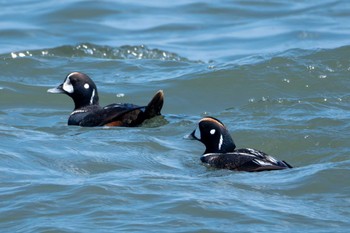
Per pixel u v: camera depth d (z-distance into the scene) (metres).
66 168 14.41
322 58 21.45
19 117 18.89
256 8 30.48
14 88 20.73
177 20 29.31
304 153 15.84
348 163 14.09
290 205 12.58
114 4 30.62
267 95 19.92
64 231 11.61
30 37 27.36
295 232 11.62
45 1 30.95
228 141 15.55
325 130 16.70
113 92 20.53
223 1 31.22
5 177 13.70
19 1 31.22
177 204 12.45
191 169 14.76
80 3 30.38
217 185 13.38
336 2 30.77
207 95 20.22
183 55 25.59
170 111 19.52
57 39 27.34
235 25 28.83
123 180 13.50
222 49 26.34
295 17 29.31
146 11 30.31
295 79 20.47
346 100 19.03
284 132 16.67
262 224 11.87
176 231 11.62
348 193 13.08
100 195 12.78
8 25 28.28
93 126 17.64
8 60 22.72
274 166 14.28
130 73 22.28
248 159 14.59
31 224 11.91
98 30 28.23
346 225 11.87
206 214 12.16
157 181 13.47
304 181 13.45
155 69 22.58
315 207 12.52
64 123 18.30
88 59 23.39
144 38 27.48
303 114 17.77
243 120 17.64
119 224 11.84
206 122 15.59
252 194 13.01
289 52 21.98
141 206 12.44
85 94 18.59
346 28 27.86
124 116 17.56
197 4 30.95
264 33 27.75
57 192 12.95
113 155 15.23
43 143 15.55
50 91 18.61
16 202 12.62
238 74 20.86
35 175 13.88
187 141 16.50
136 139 16.30
